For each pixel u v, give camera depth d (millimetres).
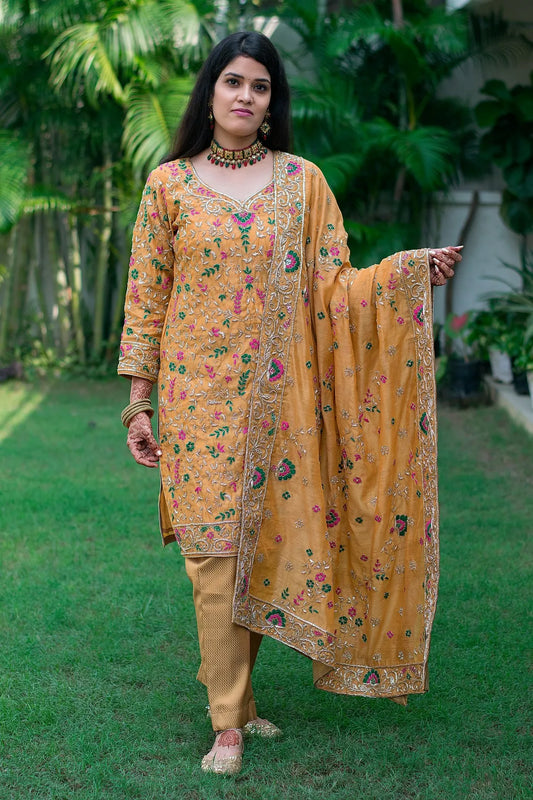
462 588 3635
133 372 2570
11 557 4062
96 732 2592
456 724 2633
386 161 8203
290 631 2463
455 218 8547
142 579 3760
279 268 2434
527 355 6684
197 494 2441
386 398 2506
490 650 3078
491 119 7781
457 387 7348
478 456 5930
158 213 2520
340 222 2590
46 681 2902
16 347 9039
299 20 8594
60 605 3482
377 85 8281
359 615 2547
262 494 2449
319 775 2398
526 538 4301
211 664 2449
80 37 7414
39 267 9133
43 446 6234
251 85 2430
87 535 4395
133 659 3055
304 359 2473
